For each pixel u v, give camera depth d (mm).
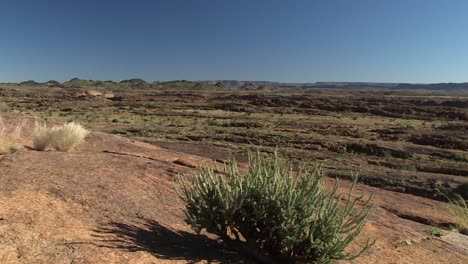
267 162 4629
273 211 4051
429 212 8742
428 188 19906
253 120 58719
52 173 6039
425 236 6621
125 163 7555
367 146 34219
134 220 4812
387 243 5738
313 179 4406
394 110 77062
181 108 84375
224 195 4234
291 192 4047
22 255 3471
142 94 130875
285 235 3986
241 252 4340
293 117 66688
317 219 4039
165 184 6551
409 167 27656
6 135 9820
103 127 42750
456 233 7508
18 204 4609
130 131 40469
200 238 4684
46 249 3631
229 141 36844
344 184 10484
